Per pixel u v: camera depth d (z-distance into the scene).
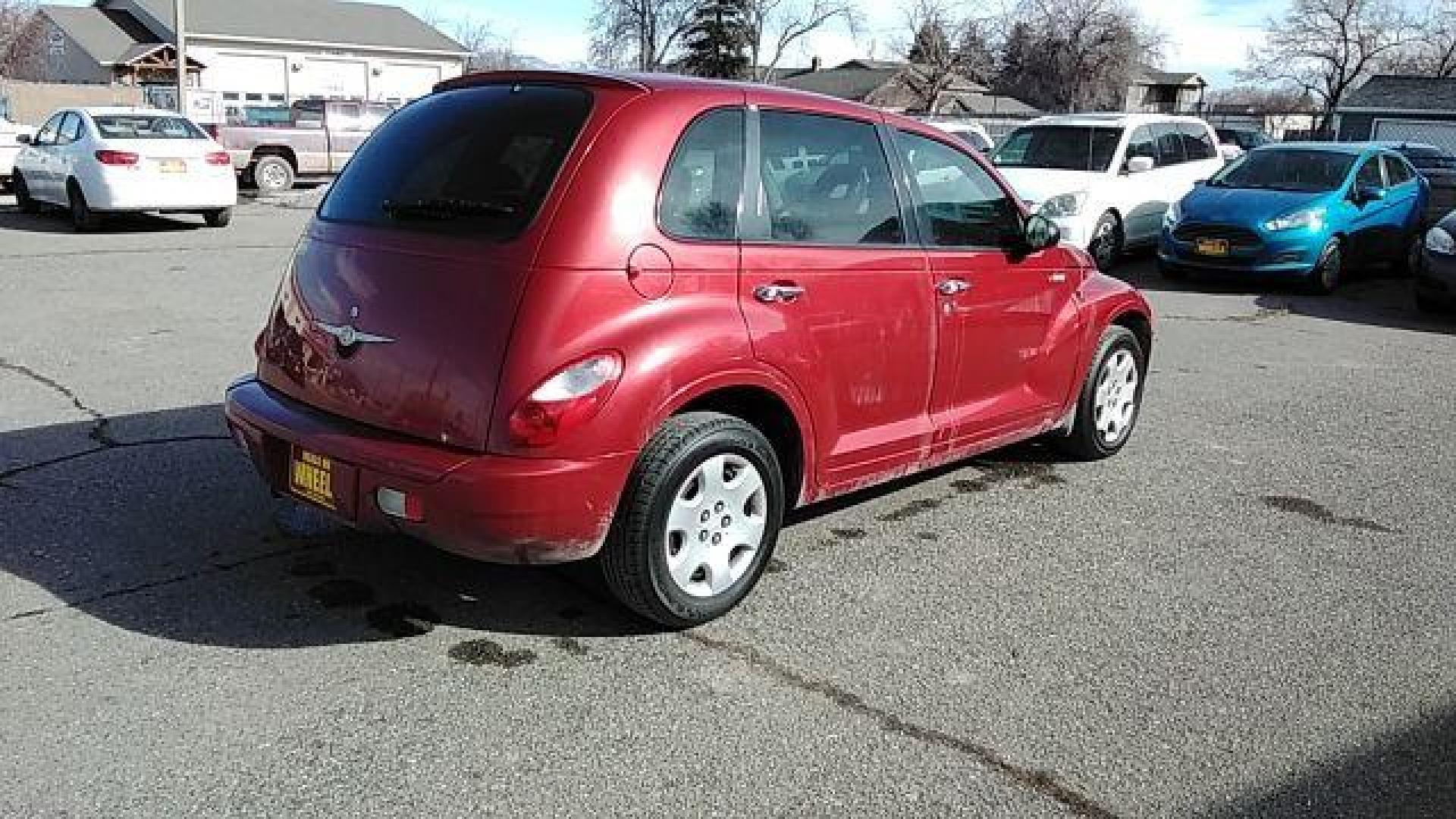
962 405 4.88
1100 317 5.67
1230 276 13.66
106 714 3.20
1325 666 3.76
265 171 21.61
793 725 3.29
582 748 3.13
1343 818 2.95
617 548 3.60
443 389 3.42
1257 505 5.37
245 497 4.91
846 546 4.68
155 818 2.77
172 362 7.36
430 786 2.94
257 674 3.45
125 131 14.62
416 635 3.74
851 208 4.25
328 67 45.97
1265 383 8.05
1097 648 3.83
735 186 3.81
